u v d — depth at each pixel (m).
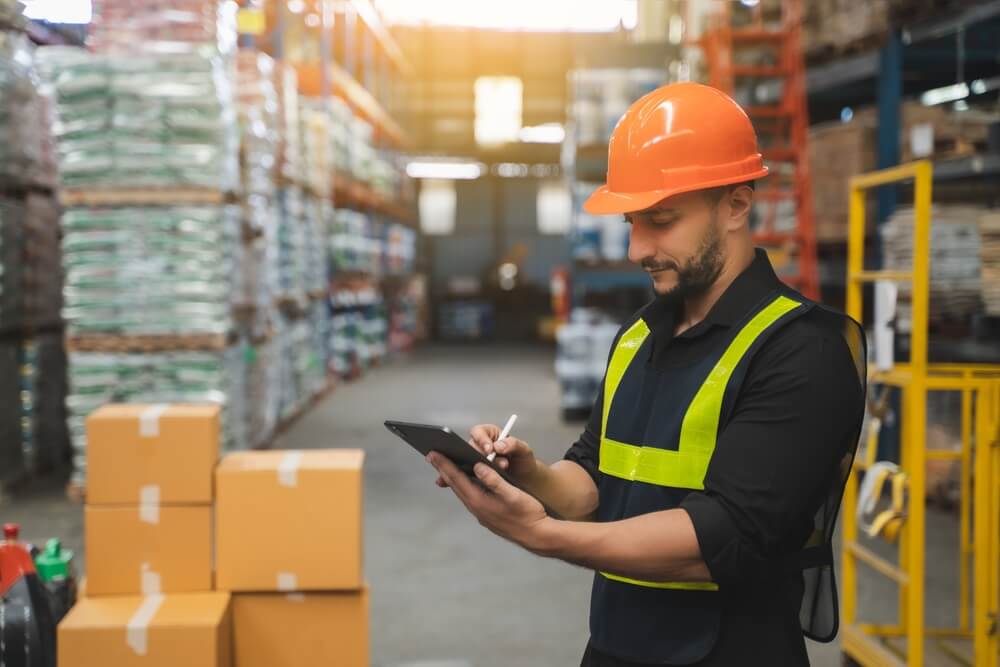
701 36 7.77
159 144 5.62
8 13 5.76
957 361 5.70
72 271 5.66
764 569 1.26
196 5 5.65
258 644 2.89
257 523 2.84
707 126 1.37
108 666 2.60
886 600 4.09
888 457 5.87
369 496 5.95
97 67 5.55
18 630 2.67
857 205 3.48
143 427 2.82
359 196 12.36
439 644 3.60
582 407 8.97
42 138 6.41
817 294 6.72
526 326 21.22
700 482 1.35
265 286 7.30
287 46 11.17
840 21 6.43
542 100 21.00
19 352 6.25
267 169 7.36
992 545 3.03
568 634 3.70
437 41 20.77
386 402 10.29
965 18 5.51
